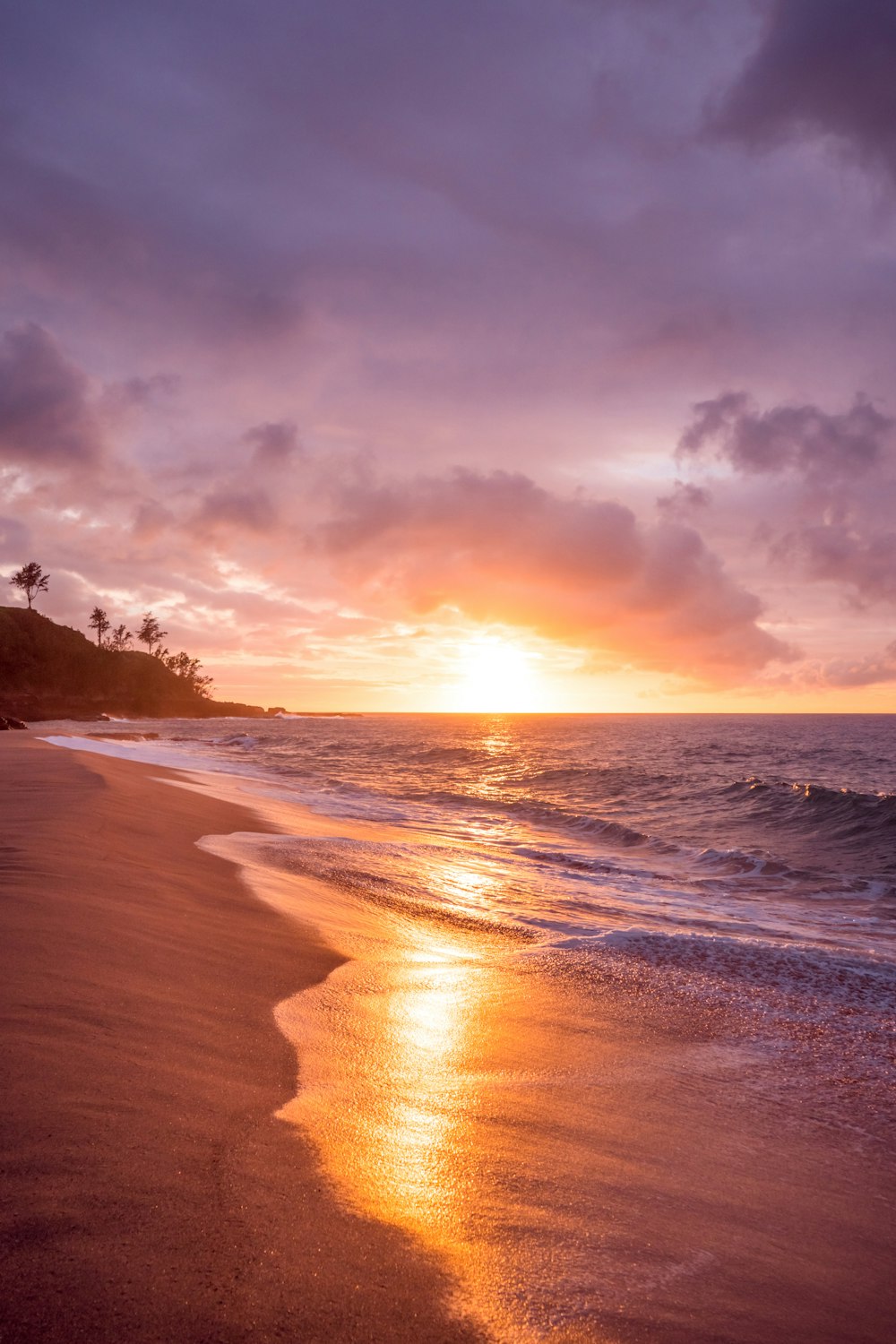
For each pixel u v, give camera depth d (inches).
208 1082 144.0
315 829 616.7
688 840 724.7
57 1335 77.4
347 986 225.5
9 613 5772.6
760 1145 152.3
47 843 353.7
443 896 395.2
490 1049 191.6
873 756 1985.7
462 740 2883.9
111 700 6304.1
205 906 298.8
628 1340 91.3
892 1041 217.3
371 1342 84.0
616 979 262.8
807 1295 105.5
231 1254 94.3
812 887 517.3
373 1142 133.1
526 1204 120.2
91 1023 160.9
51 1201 98.7
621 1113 161.6
